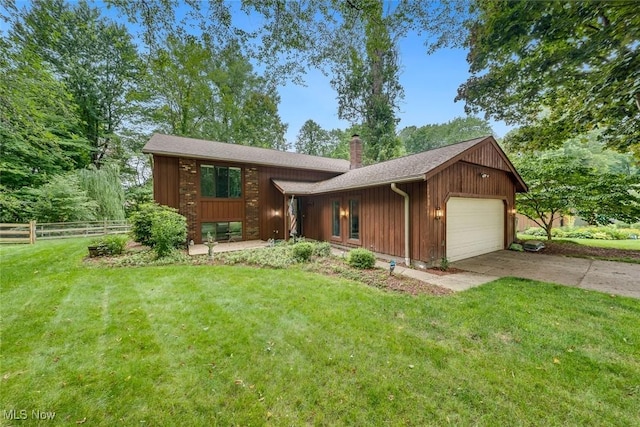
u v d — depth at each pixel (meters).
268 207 12.34
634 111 6.59
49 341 3.18
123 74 17.14
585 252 8.95
